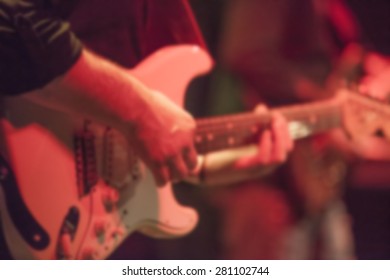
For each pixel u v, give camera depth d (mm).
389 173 3777
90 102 1729
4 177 1707
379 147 3584
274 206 3166
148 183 2025
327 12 3293
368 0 3566
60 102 1718
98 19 1968
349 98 3102
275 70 2973
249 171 2424
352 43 3469
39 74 1660
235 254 3172
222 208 3176
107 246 1906
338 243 3463
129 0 2020
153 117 1841
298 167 3186
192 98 3004
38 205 1750
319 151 3256
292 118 2611
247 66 2955
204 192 3119
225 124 2283
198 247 3191
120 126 1798
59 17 1681
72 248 1816
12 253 1732
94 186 1855
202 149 2211
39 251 1761
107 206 1893
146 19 2100
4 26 1613
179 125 1927
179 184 3086
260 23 2943
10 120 1705
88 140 1832
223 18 2988
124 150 1920
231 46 2963
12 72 1656
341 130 3195
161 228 2094
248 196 3150
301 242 3258
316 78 3125
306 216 3240
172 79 2084
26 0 1607
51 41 1634
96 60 1741
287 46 3014
